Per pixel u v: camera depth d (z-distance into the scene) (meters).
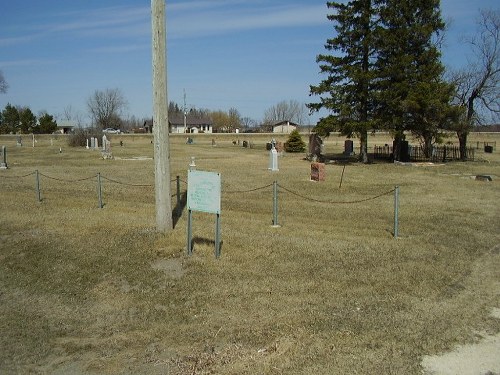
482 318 6.70
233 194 18.89
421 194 19.16
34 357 5.96
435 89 34.06
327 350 5.76
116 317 7.05
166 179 11.35
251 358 5.64
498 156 45.41
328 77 35.53
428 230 12.26
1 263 9.50
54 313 7.26
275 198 12.73
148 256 9.53
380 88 34.41
